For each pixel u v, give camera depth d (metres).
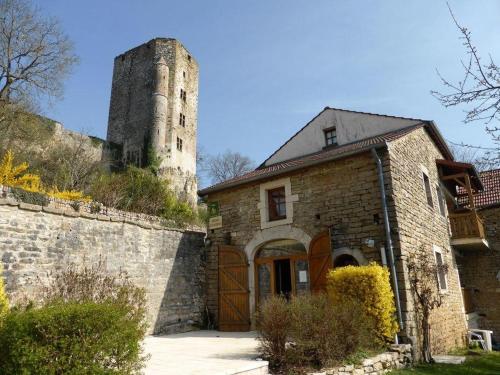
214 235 11.49
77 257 7.90
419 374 6.50
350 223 8.98
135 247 9.27
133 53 36.50
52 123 23.14
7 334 3.50
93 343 3.51
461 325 11.34
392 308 7.41
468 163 12.48
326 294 7.32
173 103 34.41
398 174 9.08
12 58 19.28
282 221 10.15
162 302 9.69
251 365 5.10
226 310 10.46
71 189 17.17
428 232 10.27
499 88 4.16
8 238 6.79
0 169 13.48
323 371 5.38
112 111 35.19
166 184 20.03
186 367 4.95
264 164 14.30
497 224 14.27
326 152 11.90
